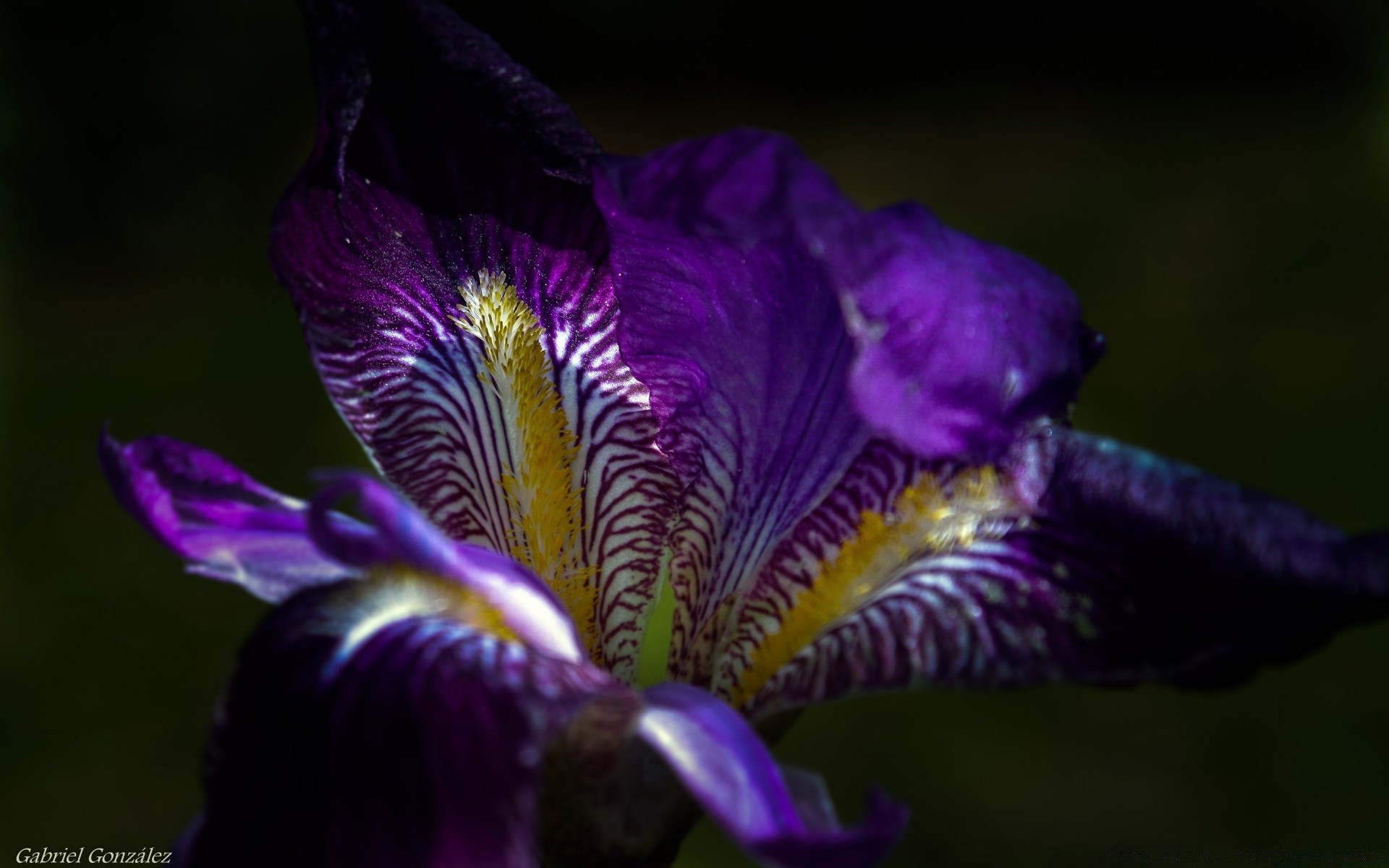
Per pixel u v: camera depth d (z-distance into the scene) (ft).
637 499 0.79
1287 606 0.69
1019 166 3.87
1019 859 1.43
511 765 0.66
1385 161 3.59
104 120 2.81
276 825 0.66
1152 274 3.05
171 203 2.92
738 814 0.67
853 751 1.60
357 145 0.77
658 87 4.88
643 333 0.77
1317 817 1.50
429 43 0.76
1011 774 1.57
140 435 2.17
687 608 0.78
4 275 2.61
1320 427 2.33
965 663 0.71
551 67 5.02
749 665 0.77
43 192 2.78
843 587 0.75
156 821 1.45
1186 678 0.70
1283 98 4.31
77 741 1.57
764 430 0.77
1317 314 2.79
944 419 0.70
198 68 2.89
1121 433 2.34
